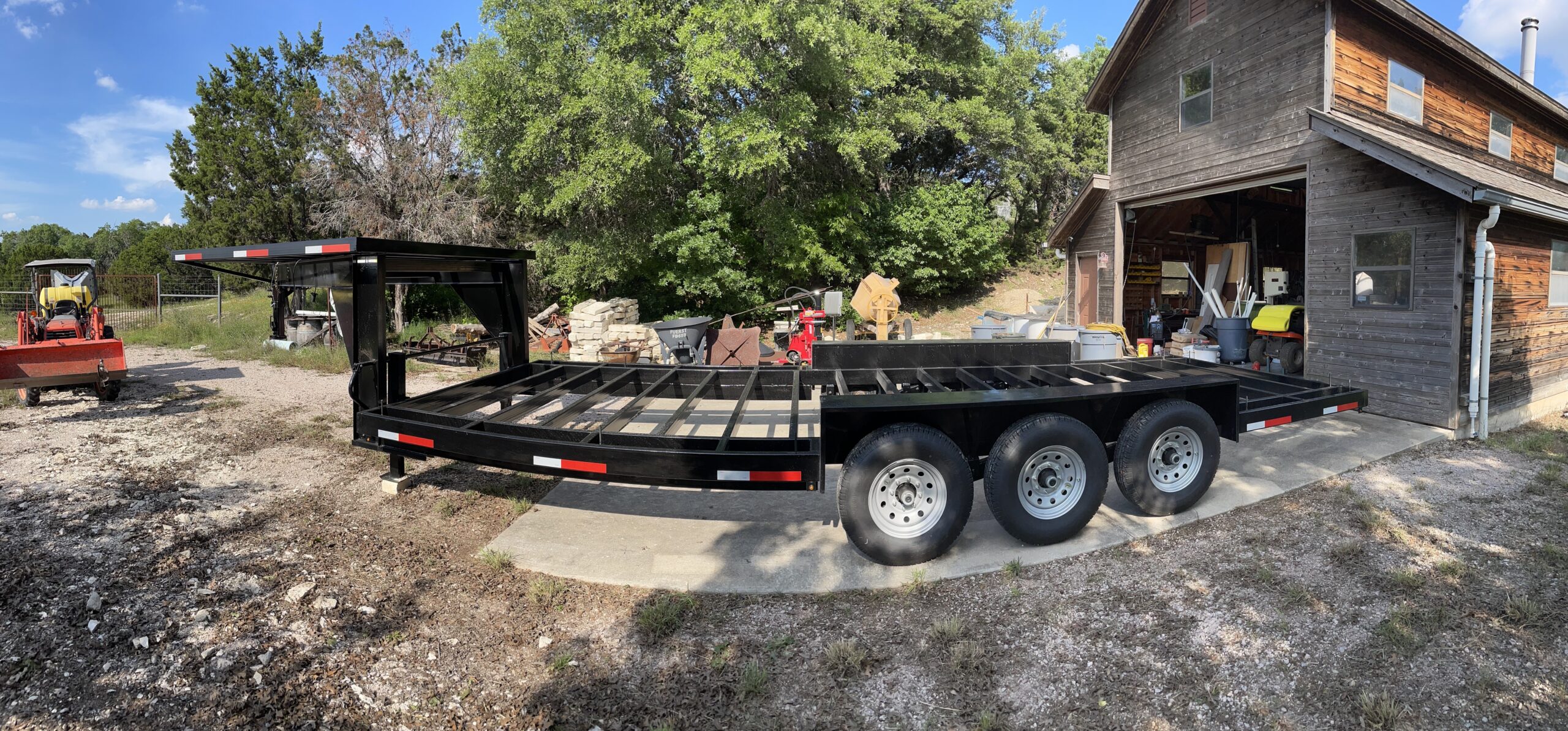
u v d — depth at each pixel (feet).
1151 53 35.24
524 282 21.52
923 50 67.05
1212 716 9.07
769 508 16.55
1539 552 13.69
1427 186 23.09
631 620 11.61
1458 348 22.41
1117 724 8.98
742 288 54.29
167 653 10.39
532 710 9.36
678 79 48.42
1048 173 79.15
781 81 46.73
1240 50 30.14
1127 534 14.67
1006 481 13.47
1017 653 10.55
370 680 9.94
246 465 20.10
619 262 51.13
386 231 54.39
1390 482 18.11
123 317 62.03
